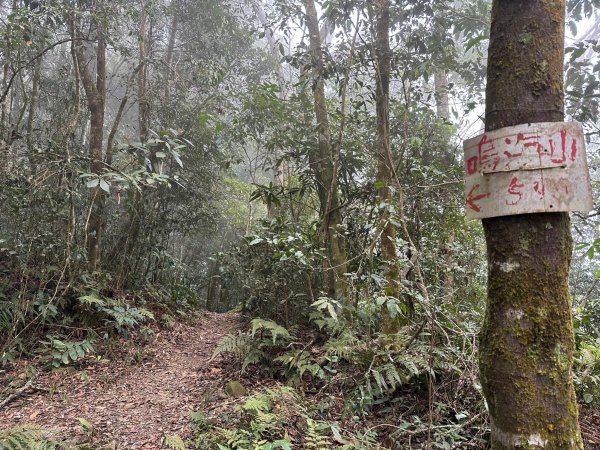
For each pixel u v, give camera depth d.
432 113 5.77
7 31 5.50
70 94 7.45
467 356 3.56
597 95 4.65
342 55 5.66
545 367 1.58
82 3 6.68
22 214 5.79
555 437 1.54
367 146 6.00
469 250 5.25
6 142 5.87
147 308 7.54
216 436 3.27
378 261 4.71
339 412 3.66
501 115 1.69
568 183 1.57
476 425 3.28
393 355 3.88
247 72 9.84
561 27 1.71
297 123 6.63
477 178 1.74
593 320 5.42
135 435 3.66
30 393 4.49
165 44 9.32
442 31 5.82
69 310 6.08
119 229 8.16
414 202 4.87
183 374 5.35
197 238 13.43
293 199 7.12
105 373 5.20
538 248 1.62
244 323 7.03
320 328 4.69
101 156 7.04
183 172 8.38
